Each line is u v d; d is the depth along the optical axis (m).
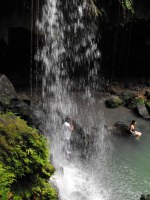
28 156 5.41
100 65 18.02
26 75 15.59
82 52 16.67
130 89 16.58
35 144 5.56
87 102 14.62
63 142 10.06
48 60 15.93
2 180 4.63
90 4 13.33
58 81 16.06
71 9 13.83
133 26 16.06
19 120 5.93
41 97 13.95
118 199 8.25
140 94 15.99
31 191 5.35
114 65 18.14
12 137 5.40
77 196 7.90
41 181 5.65
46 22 13.33
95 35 15.91
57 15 13.60
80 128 11.02
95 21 14.76
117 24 14.88
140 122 13.49
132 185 9.00
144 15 15.08
